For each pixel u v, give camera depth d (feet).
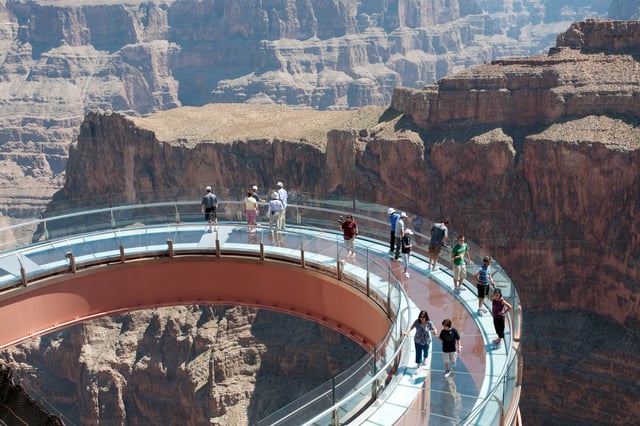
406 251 111.75
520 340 82.48
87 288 124.77
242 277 128.26
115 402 314.76
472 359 85.20
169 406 310.86
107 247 130.00
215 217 138.31
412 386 80.02
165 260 128.67
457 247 104.27
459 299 101.96
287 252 125.08
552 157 291.99
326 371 300.20
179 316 317.01
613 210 282.36
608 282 286.25
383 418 74.74
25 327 119.34
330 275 117.91
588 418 279.49
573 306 297.33
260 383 302.86
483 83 318.86
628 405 271.69
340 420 72.74
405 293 97.71
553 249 296.71
